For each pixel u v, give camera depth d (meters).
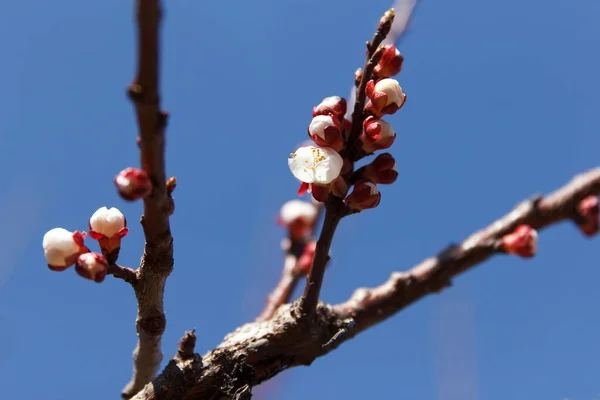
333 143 0.46
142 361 0.48
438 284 0.53
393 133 0.46
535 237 0.53
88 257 0.45
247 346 0.47
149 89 0.41
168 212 0.44
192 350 0.46
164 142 0.42
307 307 0.47
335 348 0.48
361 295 0.52
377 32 0.46
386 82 0.46
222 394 0.46
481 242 0.54
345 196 0.46
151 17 0.40
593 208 0.55
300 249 0.59
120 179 0.42
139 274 0.46
